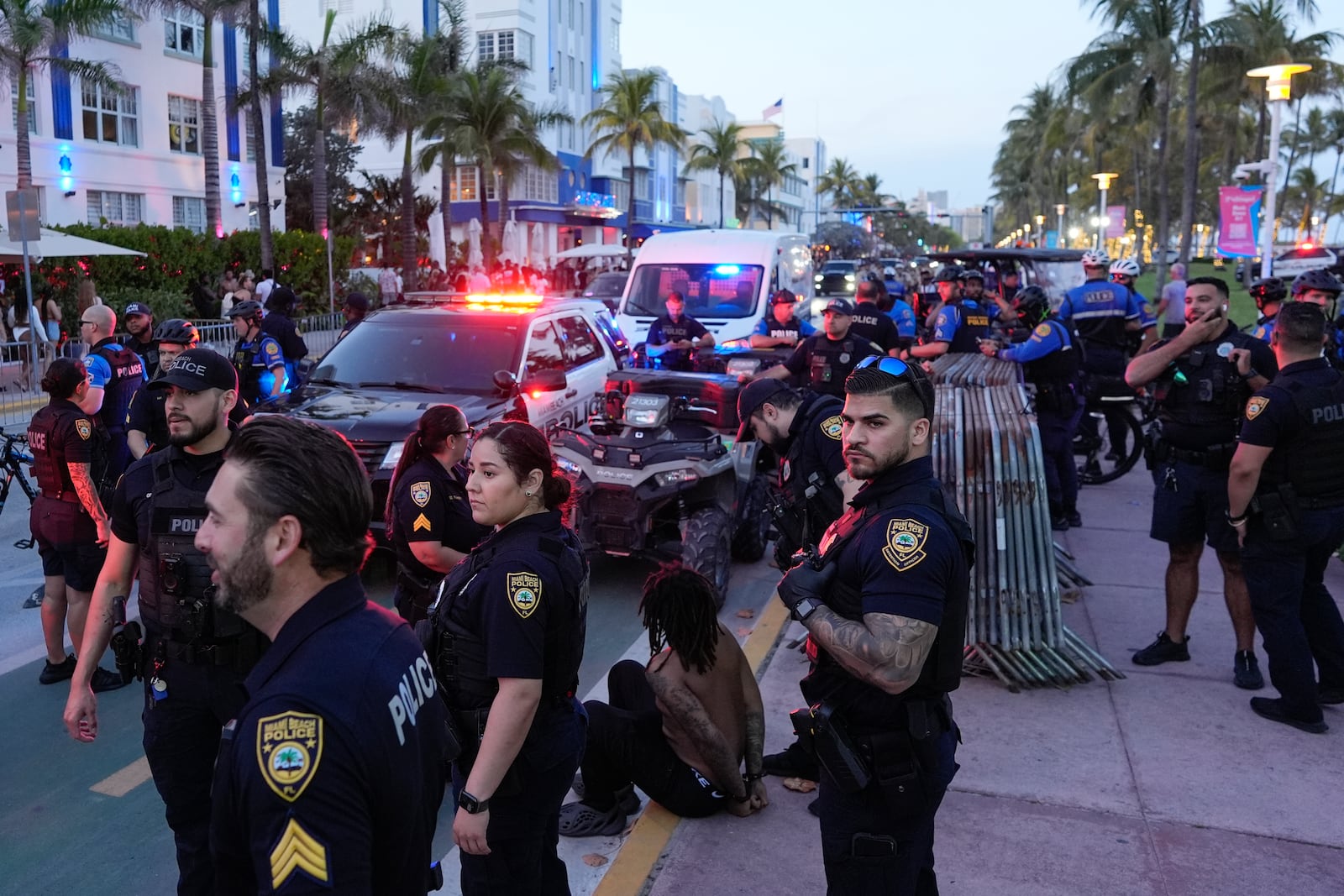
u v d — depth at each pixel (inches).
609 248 1670.8
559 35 2235.5
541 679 97.7
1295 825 149.9
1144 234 2795.3
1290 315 172.4
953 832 149.0
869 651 88.7
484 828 95.9
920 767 95.0
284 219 1370.6
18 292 776.9
